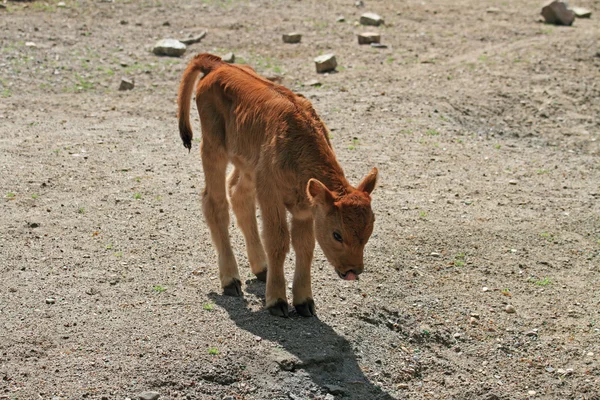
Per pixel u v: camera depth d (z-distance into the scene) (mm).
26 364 6184
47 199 9367
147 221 8961
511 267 8633
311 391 6352
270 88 7293
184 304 7258
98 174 10250
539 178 11188
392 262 8484
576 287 8344
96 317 6895
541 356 7301
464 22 19359
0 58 14930
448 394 6703
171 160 10992
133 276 7695
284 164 6809
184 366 6320
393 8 20516
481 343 7410
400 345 7223
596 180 11266
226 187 8008
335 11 19938
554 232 9461
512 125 13453
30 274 7543
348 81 14914
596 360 7246
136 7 19359
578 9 20469
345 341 6996
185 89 7926
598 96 14711
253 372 6395
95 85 14172
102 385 6023
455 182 10797
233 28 18062
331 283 7922
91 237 8461
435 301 7902
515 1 21766
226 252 7625
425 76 15305
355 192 6430
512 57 16344
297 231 7078
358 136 12289
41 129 11828
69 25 17500
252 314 7191
